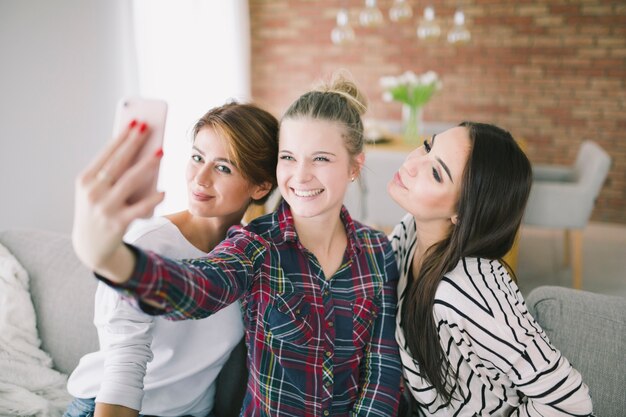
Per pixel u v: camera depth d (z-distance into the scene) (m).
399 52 5.01
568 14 4.52
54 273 1.50
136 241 1.05
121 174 0.62
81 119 2.34
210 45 3.52
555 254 3.94
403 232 1.34
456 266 1.07
